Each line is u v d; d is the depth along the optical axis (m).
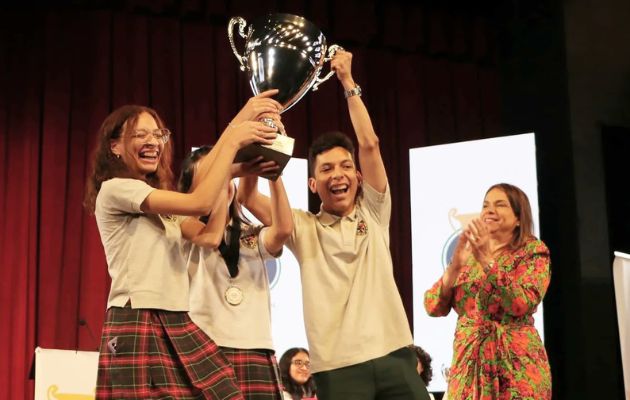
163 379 2.34
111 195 2.45
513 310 3.34
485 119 6.86
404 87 6.69
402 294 6.39
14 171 5.47
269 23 2.84
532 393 3.28
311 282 2.91
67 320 5.43
